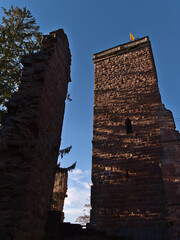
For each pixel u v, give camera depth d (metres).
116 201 12.50
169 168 11.67
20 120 8.16
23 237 6.48
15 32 15.39
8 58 14.73
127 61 19.41
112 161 14.18
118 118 16.06
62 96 12.19
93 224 12.08
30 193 7.10
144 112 15.41
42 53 10.58
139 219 11.42
